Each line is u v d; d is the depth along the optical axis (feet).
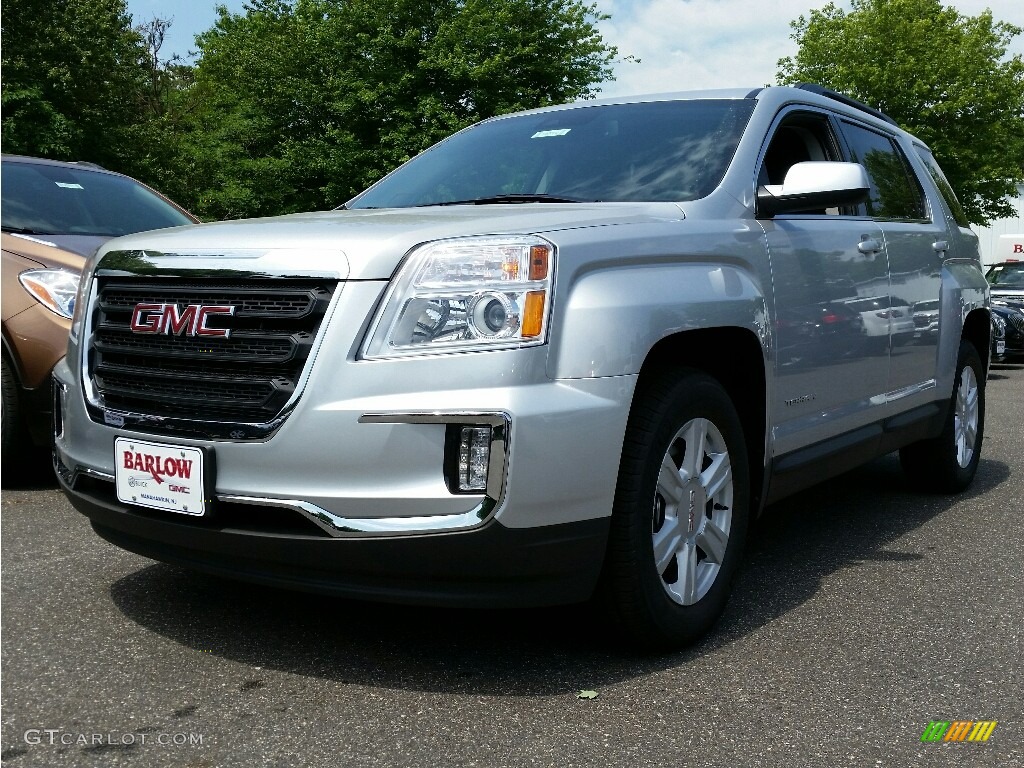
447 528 8.04
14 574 11.91
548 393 8.24
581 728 8.02
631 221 9.67
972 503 17.06
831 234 12.68
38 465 16.87
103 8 90.12
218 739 7.74
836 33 102.17
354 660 9.37
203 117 118.73
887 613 11.10
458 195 12.53
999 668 9.50
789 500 17.22
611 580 9.01
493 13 84.94
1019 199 124.67
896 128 17.11
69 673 9.00
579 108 13.78
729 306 10.11
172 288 9.16
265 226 9.53
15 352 15.76
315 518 8.27
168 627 10.16
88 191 20.02
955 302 16.43
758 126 12.21
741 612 11.08
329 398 8.25
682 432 9.69
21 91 80.59
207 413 8.80
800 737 7.95
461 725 8.04
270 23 98.43
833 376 12.57
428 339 8.24
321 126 89.61
